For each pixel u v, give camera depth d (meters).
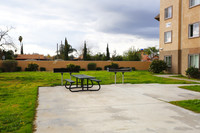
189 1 16.28
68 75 18.72
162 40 21.00
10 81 12.68
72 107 5.29
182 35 17.28
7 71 27.27
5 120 4.05
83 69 29.81
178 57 18.41
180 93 7.75
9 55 37.53
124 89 8.84
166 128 3.62
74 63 30.73
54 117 4.34
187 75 16.08
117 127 3.66
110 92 7.95
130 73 21.50
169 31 19.69
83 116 4.41
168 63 20.11
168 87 9.59
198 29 15.30
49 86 9.91
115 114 4.59
